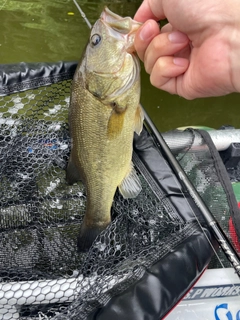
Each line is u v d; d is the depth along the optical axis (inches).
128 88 13.7
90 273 13.2
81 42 52.6
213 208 16.1
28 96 16.7
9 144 16.7
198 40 12.2
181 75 13.4
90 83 13.9
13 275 14.6
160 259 12.8
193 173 17.3
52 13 58.6
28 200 17.3
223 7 11.2
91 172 15.3
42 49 50.1
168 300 12.1
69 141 17.2
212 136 19.9
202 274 13.4
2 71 16.1
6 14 57.2
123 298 11.7
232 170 20.1
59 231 17.1
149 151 16.1
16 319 12.0
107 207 15.8
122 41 13.2
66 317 11.4
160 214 15.0
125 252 14.5
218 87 12.6
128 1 64.5
